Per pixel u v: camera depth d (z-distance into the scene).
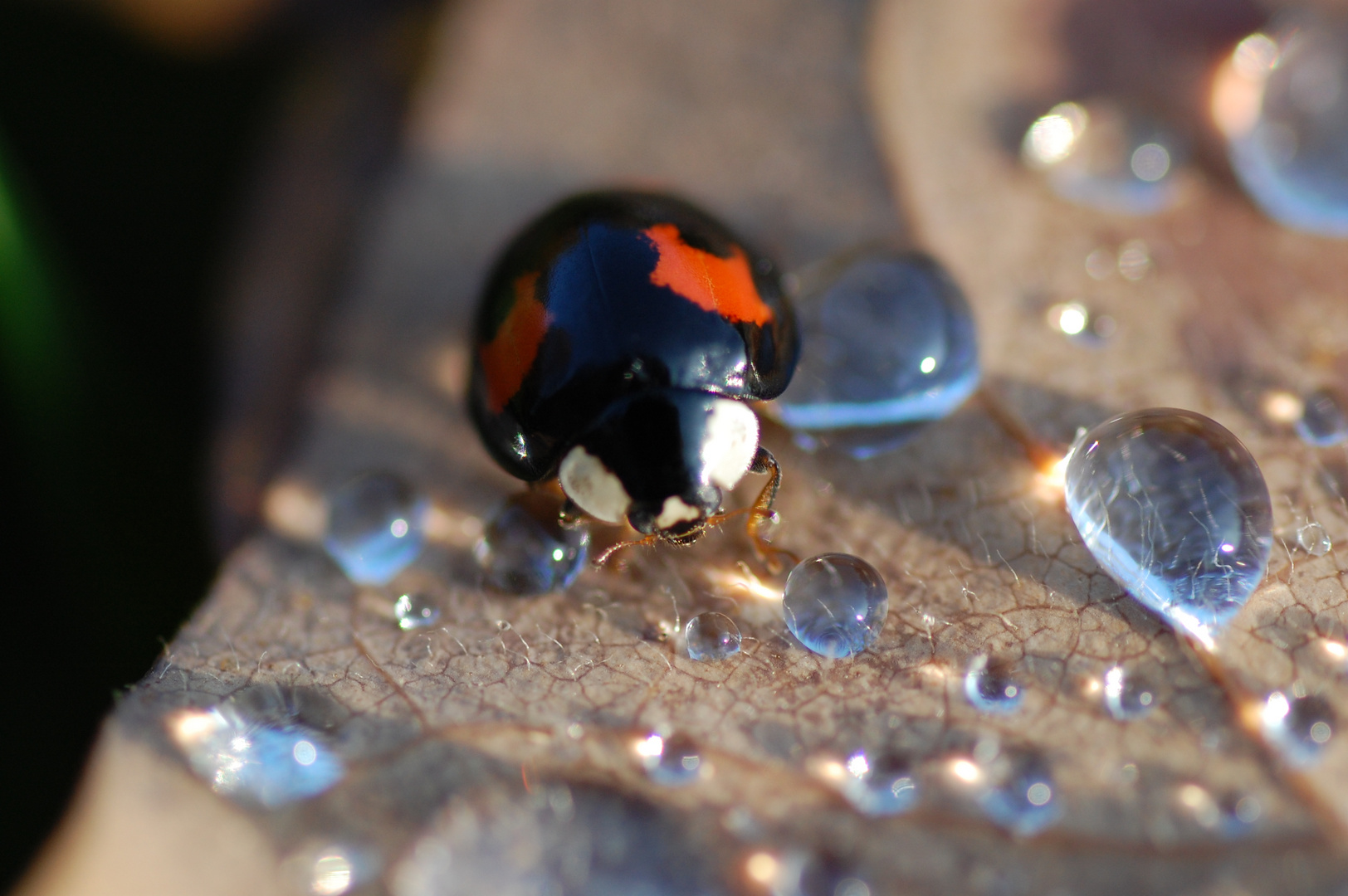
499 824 0.06
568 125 0.07
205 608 0.06
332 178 0.07
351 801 0.06
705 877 0.06
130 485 0.07
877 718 0.06
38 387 0.07
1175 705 0.06
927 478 0.06
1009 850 0.06
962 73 0.07
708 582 0.06
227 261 0.07
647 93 0.07
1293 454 0.06
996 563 0.06
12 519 0.07
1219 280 0.07
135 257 0.07
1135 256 0.07
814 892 0.06
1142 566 0.06
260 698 0.06
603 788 0.06
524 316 0.06
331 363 0.07
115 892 0.06
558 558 0.06
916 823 0.06
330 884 0.06
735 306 0.06
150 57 0.08
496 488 0.06
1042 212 0.07
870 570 0.06
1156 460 0.06
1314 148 0.07
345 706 0.06
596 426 0.06
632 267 0.06
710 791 0.06
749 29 0.07
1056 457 0.06
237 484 0.07
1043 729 0.06
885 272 0.06
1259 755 0.06
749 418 0.06
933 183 0.07
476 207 0.07
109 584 0.07
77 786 0.06
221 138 0.08
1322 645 0.06
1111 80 0.07
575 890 0.06
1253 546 0.06
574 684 0.06
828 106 0.07
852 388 0.06
